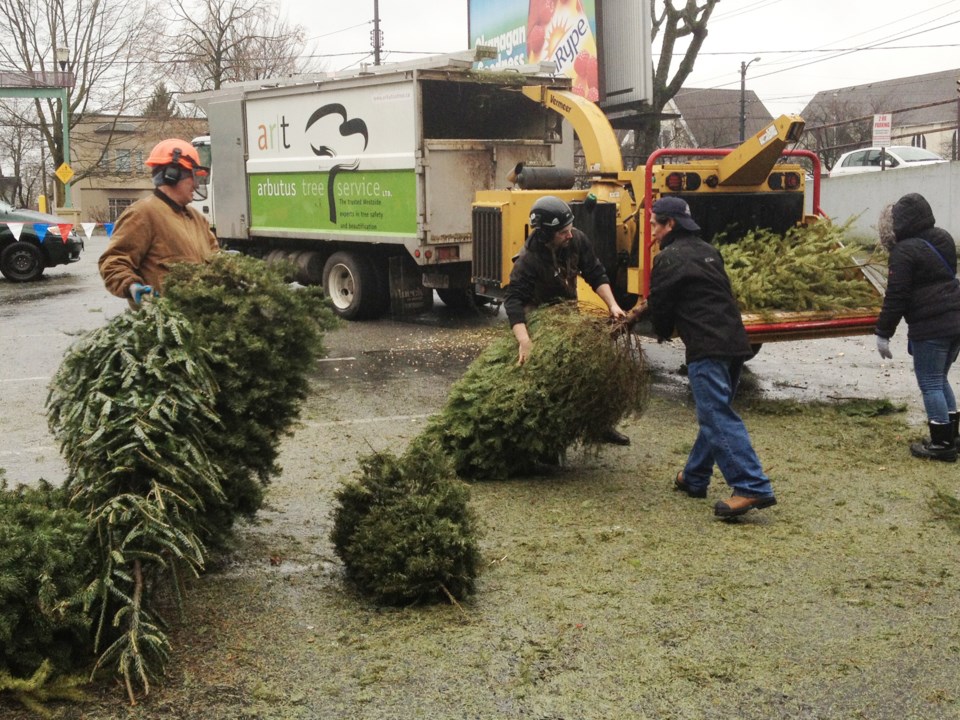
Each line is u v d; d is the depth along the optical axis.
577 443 6.38
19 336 12.38
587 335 5.88
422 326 13.20
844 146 26.77
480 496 5.91
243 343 4.31
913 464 6.50
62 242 19.48
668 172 8.68
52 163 56.56
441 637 3.95
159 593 4.23
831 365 10.23
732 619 4.10
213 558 4.63
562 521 5.42
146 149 65.62
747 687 3.55
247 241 15.94
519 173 11.26
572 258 6.40
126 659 3.40
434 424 6.38
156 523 3.57
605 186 9.71
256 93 14.68
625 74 22.03
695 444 5.81
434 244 12.44
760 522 5.36
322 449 7.04
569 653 3.81
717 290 5.46
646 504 5.72
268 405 4.48
